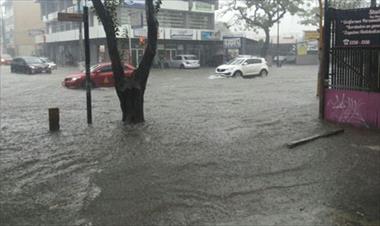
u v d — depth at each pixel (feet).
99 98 65.16
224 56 194.39
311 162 26.81
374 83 35.99
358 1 74.79
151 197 21.17
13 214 19.40
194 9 191.42
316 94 67.56
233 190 21.98
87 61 40.91
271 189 22.06
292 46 267.80
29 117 47.65
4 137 36.37
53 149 31.63
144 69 41.55
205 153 29.48
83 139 34.76
